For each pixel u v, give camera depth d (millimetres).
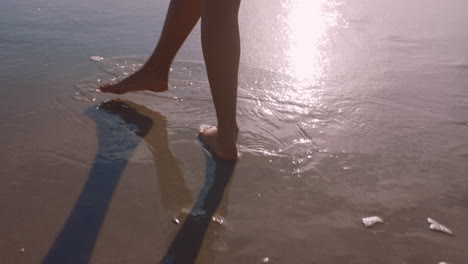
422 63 2566
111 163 1466
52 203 1260
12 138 1553
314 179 1470
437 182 1494
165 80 1917
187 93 2018
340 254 1161
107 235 1161
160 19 3055
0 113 1705
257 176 1462
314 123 1835
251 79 2215
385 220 1299
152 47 2531
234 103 1504
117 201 1290
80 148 1531
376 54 2676
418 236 1244
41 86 1956
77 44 2486
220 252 1136
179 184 1390
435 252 1188
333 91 2152
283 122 1824
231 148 1521
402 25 3264
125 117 1768
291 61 2492
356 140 1726
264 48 2654
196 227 1213
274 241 1187
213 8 1427
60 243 1122
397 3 3883
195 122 1776
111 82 2051
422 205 1372
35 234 1145
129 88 1883
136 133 1658
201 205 1302
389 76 2365
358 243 1204
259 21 3133
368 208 1345
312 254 1153
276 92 2092
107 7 3252
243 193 1374
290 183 1440
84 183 1355
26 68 2121
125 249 1120
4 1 3158
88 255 1093
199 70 2279
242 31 2916
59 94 1898
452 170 1564
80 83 2014
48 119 1699
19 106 1771
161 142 1613
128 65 2254
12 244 1107
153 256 1105
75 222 1196
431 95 2158
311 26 3113
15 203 1247
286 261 1125
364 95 2125
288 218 1278
